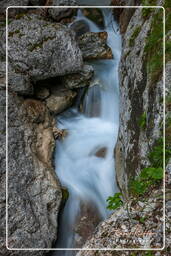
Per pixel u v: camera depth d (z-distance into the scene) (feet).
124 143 15.47
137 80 14.75
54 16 25.80
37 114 18.67
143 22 17.12
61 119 20.80
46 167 16.61
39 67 19.16
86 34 24.11
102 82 21.52
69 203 16.62
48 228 14.47
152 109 12.45
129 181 13.67
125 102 16.20
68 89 21.09
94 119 21.01
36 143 17.42
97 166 18.25
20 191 14.39
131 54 16.70
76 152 19.10
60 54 19.54
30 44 19.06
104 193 17.01
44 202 15.08
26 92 18.65
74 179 17.76
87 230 15.64
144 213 9.48
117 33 25.07
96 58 22.91
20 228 13.55
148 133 12.34
